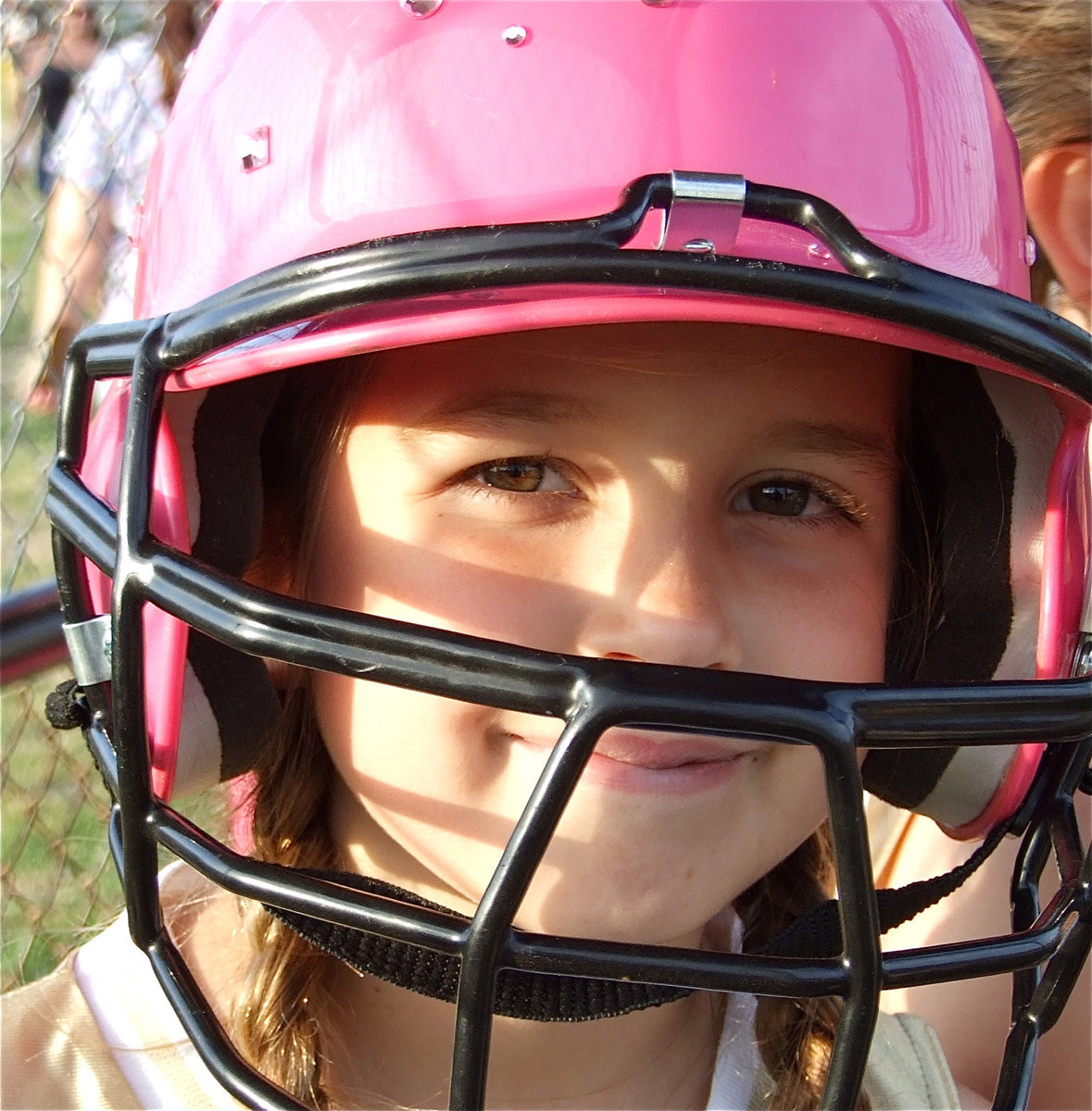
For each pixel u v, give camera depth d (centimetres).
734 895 79
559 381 69
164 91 181
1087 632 80
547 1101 87
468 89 66
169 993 68
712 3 68
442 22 68
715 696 57
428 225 64
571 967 58
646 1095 89
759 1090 90
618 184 64
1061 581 79
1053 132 117
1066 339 64
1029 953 65
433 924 59
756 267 57
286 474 83
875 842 126
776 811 78
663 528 70
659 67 66
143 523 64
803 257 63
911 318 59
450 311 60
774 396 72
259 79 73
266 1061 83
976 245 72
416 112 66
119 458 73
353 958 72
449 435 70
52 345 182
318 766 88
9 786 129
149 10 179
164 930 69
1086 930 70
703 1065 91
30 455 199
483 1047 58
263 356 64
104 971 90
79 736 141
